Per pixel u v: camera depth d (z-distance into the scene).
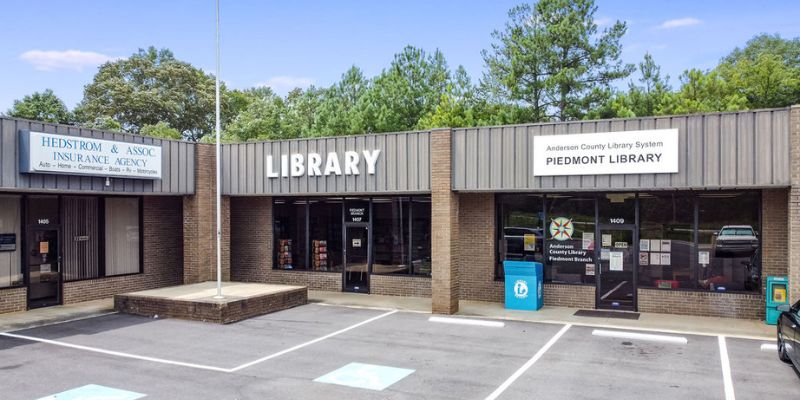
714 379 10.70
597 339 13.88
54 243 18.53
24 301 17.55
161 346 13.31
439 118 33.53
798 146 13.68
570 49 33.19
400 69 44.34
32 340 13.88
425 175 17.52
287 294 18.11
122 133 18.08
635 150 15.13
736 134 14.29
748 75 43.56
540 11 33.53
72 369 11.45
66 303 18.64
